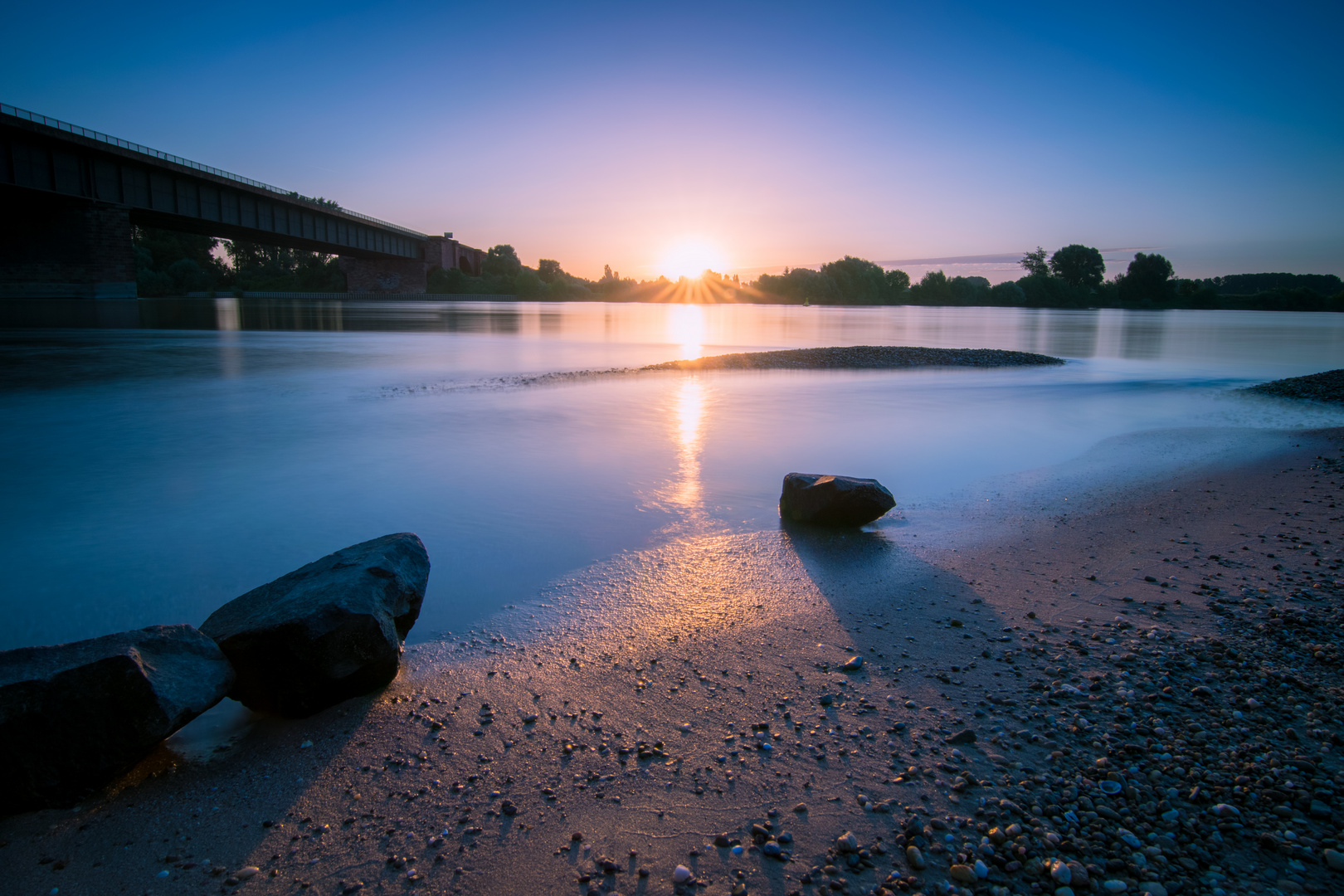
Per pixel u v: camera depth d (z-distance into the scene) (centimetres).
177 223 7394
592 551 759
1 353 2758
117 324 4425
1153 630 551
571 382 2231
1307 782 354
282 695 446
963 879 298
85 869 321
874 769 381
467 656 528
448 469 1113
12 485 1002
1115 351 3906
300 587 496
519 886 306
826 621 584
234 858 327
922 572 696
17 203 5947
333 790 377
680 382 2266
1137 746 389
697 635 561
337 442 1305
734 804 356
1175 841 317
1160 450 1297
